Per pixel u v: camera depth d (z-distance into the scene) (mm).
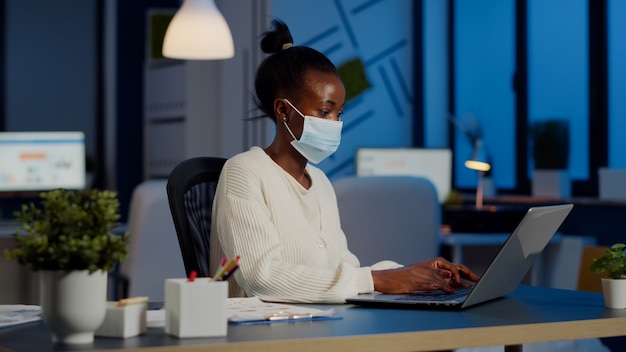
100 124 8195
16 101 7938
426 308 1714
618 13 5199
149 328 1440
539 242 1886
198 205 2160
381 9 6250
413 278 1902
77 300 1292
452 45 6395
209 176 2213
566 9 5512
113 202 1342
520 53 5836
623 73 5172
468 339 1480
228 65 6113
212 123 6410
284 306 1681
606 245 4977
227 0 6113
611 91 5246
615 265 1770
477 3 6176
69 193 1346
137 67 7879
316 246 2107
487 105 6125
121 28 7828
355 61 6078
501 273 1767
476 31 6199
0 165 6312
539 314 1672
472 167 5406
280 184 2092
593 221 5062
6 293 3980
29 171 6367
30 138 6359
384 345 1401
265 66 2174
